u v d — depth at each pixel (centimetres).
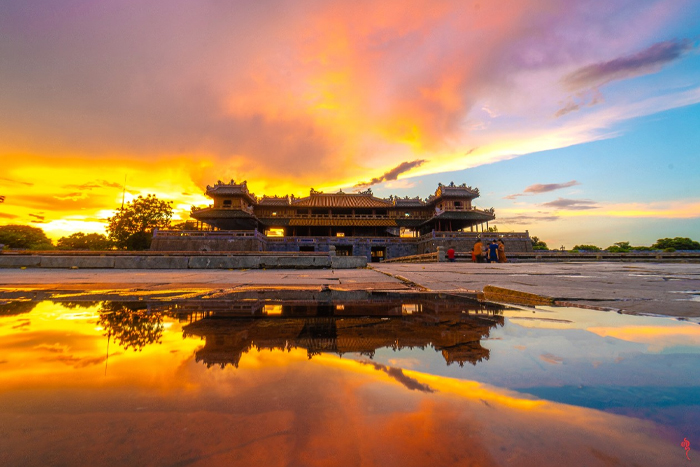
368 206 5125
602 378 91
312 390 82
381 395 79
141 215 4494
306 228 5338
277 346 128
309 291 354
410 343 133
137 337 142
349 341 137
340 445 56
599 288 356
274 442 57
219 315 208
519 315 206
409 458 51
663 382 88
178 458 51
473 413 69
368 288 386
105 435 58
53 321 185
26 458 49
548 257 2578
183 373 94
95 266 1087
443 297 307
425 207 5344
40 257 1089
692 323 180
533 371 97
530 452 53
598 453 52
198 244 3706
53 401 73
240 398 76
